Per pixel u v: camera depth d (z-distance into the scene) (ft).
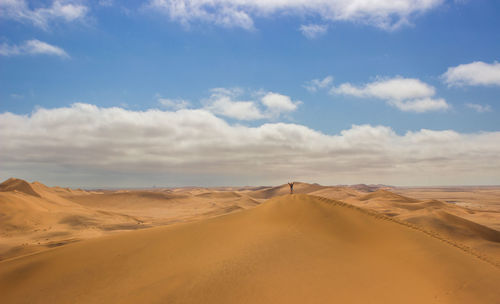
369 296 37.06
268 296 36.76
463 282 40.93
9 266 51.93
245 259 45.85
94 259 51.62
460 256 49.24
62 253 55.06
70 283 44.78
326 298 36.37
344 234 56.90
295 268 43.19
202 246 52.90
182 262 47.55
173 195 445.78
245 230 58.75
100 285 43.50
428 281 41.14
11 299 42.29
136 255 51.85
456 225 152.05
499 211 323.78
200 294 38.01
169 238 57.52
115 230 169.58
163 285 41.11
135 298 38.88
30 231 153.48
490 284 40.70
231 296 37.17
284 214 65.00
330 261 45.78
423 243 52.54
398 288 39.19
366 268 44.24
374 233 56.90
